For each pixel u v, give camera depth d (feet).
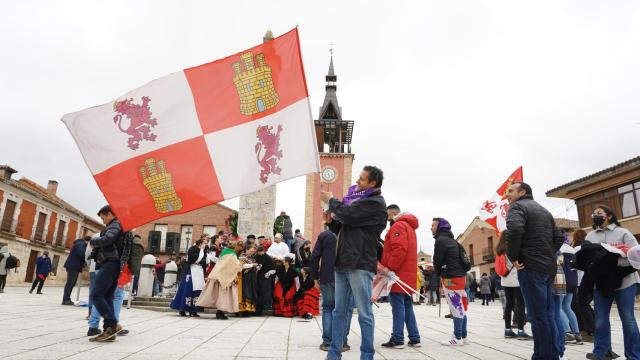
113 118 14.61
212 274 29.12
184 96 14.87
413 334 17.94
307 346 17.26
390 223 19.74
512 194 14.97
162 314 31.17
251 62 15.06
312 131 13.94
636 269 15.20
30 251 108.78
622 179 67.15
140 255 20.58
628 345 15.10
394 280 16.80
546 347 13.03
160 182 14.21
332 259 16.97
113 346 15.80
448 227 19.71
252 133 14.47
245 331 21.88
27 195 106.32
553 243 13.87
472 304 71.36
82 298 45.27
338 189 108.17
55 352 14.10
